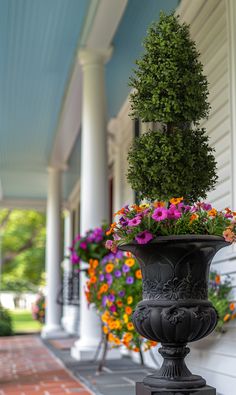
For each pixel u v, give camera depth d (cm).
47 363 645
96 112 603
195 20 480
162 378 271
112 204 907
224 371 382
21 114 837
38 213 2747
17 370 583
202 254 270
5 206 1545
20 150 1048
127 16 547
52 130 915
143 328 274
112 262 470
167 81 290
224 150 417
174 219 273
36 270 2733
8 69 675
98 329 596
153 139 294
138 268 454
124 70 677
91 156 599
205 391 266
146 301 275
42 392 428
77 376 502
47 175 1262
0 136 955
